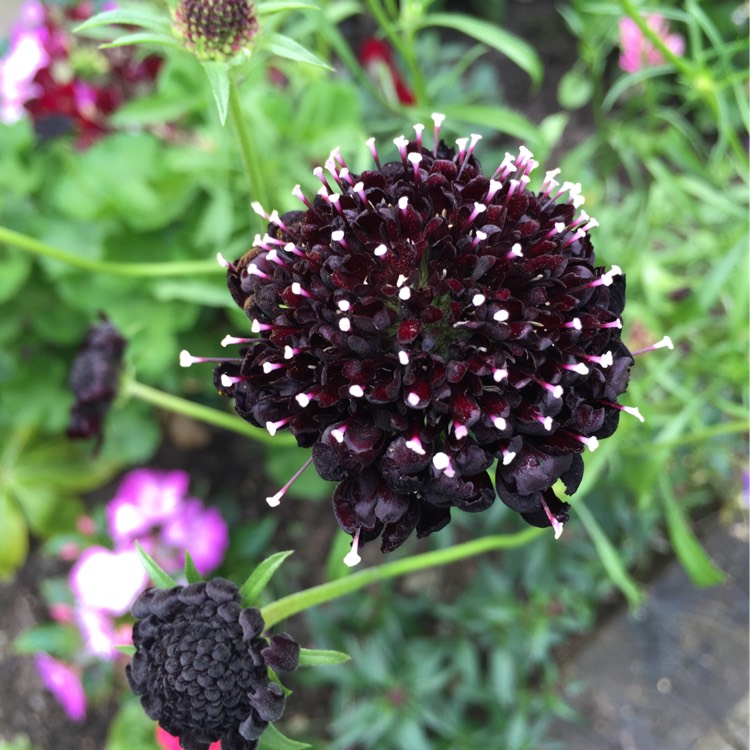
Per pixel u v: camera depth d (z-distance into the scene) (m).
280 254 0.10
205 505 0.26
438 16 0.16
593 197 0.23
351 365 0.09
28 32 0.22
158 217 0.21
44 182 0.22
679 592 0.24
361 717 0.20
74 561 0.27
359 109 0.20
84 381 0.16
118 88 0.23
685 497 0.23
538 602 0.21
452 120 0.21
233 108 0.13
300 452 0.23
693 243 0.21
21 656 0.26
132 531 0.22
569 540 0.22
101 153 0.21
